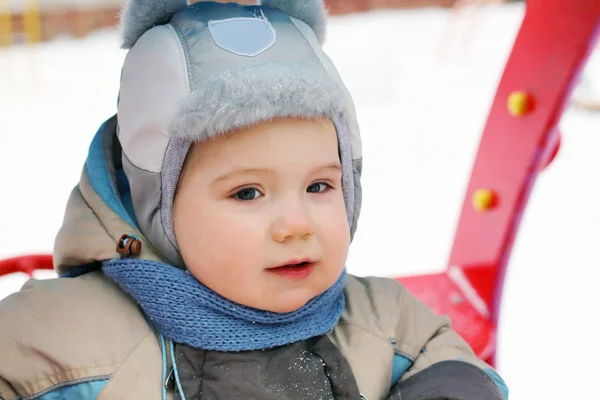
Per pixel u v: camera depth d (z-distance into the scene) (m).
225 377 0.84
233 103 0.77
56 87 4.42
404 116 4.34
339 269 0.87
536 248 2.90
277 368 0.86
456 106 4.53
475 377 0.90
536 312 2.36
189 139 0.81
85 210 0.94
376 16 6.02
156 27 0.91
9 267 1.26
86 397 0.81
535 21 1.35
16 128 3.89
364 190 3.35
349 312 1.01
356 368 0.94
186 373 0.84
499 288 1.43
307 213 0.82
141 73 0.87
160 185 0.86
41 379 0.81
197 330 0.85
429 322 1.03
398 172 3.59
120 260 0.87
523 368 2.01
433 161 3.75
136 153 0.87
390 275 2.48
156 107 0.84
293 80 0.80
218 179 0.81
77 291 0.89
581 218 3.23
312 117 0.82
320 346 0.91
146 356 0.85
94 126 3.96
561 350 2.12
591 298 2.47
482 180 1.48
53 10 4.93
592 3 1.24
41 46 4.86
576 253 2.86
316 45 0.92
